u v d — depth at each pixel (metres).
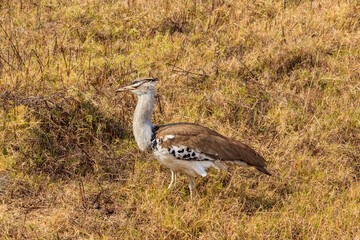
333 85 14.01
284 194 10.66
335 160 11.49
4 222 8.87
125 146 11.59
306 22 16.38
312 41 15.20
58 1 17.23
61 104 11.73
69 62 13.43
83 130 11.48
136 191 10.19
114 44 15.19
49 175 10.44
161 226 8.96
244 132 12.39
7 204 9.52
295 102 13.44
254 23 16.20
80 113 11.78
